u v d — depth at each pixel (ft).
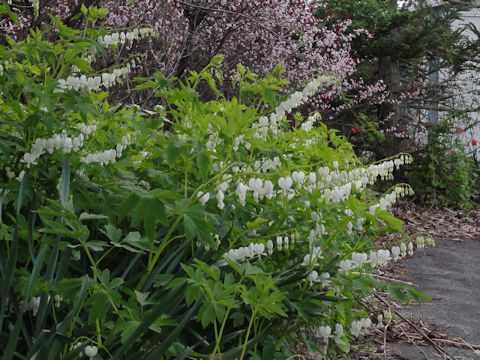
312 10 34.63
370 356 13.00
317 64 36.22
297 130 11.69
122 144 9.09
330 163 10.94
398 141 46.26
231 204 9.28
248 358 9.80
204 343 8.63
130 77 23.63
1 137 8.82
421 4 46.42
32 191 8.20
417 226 33.73
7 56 8.76
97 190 9.08
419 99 48.11
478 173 45.62
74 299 7.11
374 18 46.65
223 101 9.98
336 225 9.27
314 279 9.31
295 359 10.84
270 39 30.32
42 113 8.38
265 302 7.15
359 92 44.86
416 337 14.26
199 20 28.45
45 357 6.81
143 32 11.26
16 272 7.65
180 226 8.72
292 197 10.28
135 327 7.11
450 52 45.60
